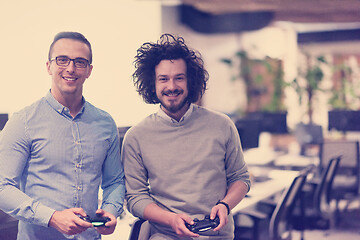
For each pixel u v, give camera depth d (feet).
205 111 6.50
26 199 5.31
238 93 37.32
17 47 15.80
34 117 5.59
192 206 6.09
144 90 6.56
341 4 30.68
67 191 5.62
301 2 30.01
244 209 10.84
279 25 37.32
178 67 6.07
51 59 5.57
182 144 6.21
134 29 19.03
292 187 10.41
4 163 5.39
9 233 8.22
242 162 6.58
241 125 17.20
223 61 36.17
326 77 36.17
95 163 5.85
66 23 16.63
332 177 15.05
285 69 37.35
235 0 29.50
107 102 17.49
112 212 5.81
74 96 5.67
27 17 15.89
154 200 6.31
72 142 5.69
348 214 18.44
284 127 25.29
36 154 5.55
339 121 27.68
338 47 36.73
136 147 6.28
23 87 15.79
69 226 5.14
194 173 6.15
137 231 6.34
